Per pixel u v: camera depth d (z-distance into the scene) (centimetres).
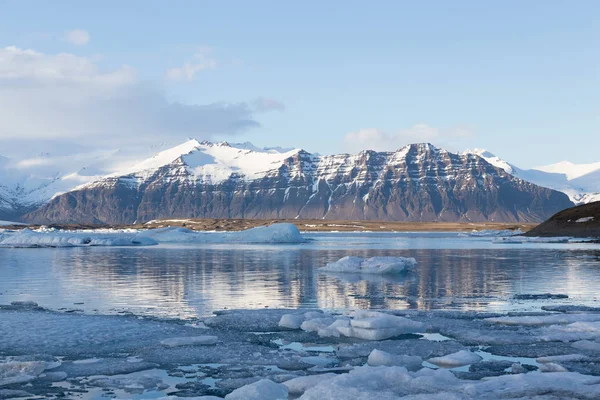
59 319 2175
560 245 8606
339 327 1945
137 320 2191
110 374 1491
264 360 1620
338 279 3719
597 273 4028
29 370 1487
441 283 3453
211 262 5319
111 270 4484
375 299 2781
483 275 3925
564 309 2438
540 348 1752
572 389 1263
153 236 12062
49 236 10306
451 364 1579
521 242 10219
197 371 1523
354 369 1453
